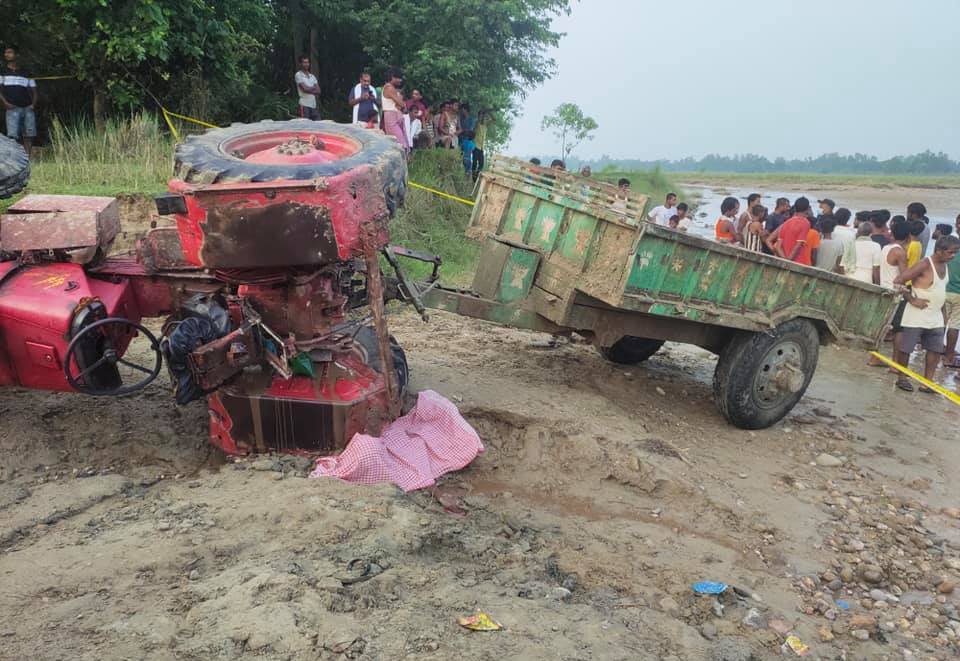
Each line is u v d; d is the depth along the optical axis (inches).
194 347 168.6
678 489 210.7
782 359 276.5
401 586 133.4
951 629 168.4
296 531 147.9
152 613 118.0
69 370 165.5
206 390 174.6
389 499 165.3
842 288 289.1
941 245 346.9
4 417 197.8
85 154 422.3
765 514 209.9
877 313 308.7
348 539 146.2
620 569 168.1
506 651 118.8
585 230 239.0
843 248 419.2
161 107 515.5
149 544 140.6
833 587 179.2
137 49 456.8
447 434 201.5
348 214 159.9
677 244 235.1
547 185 255.1
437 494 186.5
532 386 272.2
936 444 285.7
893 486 244.1
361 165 164.9
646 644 135.1
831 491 233.3
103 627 113.3
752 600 164.7
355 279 230.1
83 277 178.9
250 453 189.8
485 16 656.4
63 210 187.6
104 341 176.7
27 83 429.1
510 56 706.8
